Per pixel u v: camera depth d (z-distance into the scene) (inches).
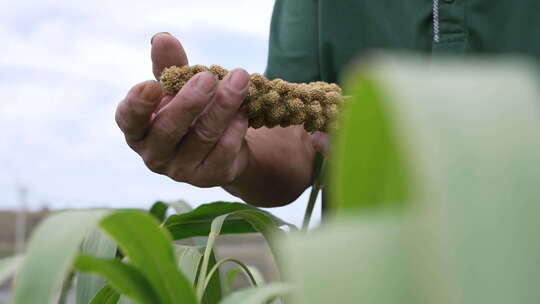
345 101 21.8
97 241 20.2
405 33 35.4
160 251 11.2
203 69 22.9
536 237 3.9
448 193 3.9
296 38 39.5
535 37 33.4
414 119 3.9
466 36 33.6
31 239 8.9
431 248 3.9
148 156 24.6
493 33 33.6
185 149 24.0
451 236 3.9
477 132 4.0
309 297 4.0
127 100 22.4
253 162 29.9
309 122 21.9
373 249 4.1
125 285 11.8
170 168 25.1
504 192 3.9
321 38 37.2
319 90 21.7
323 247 4.2
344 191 5.4
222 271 22.1
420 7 34.9
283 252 4.3
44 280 8.4
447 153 4.0
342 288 4.0
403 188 4.6
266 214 18.4
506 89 4.1
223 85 22.0
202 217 20.7
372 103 4.8
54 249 8.7
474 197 3.9
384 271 4.0
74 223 9.0
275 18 41.1
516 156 4.0
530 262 3.9
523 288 3.9
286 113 21.7
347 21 36.8
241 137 23.7
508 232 3.9
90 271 11.7
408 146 3.9
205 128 23.0
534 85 4.3
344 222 4.6
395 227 4.1
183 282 11.6
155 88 22.1
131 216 10.4
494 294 3.9
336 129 21.7
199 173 25.0
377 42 36.1
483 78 4.2
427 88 4.1
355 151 5.2
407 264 4.0
